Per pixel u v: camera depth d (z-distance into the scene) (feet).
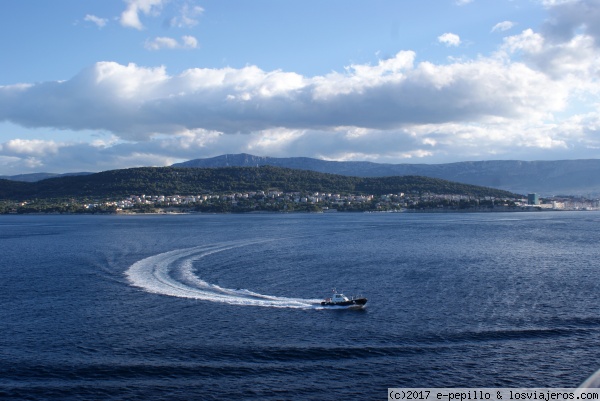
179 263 369.09
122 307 237.45
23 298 260.01
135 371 162.71
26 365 167.22
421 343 185.37
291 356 173.99
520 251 453.99
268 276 315.37
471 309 229.66
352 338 190.70
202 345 183.73
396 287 281.13
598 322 207.92
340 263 373.81
